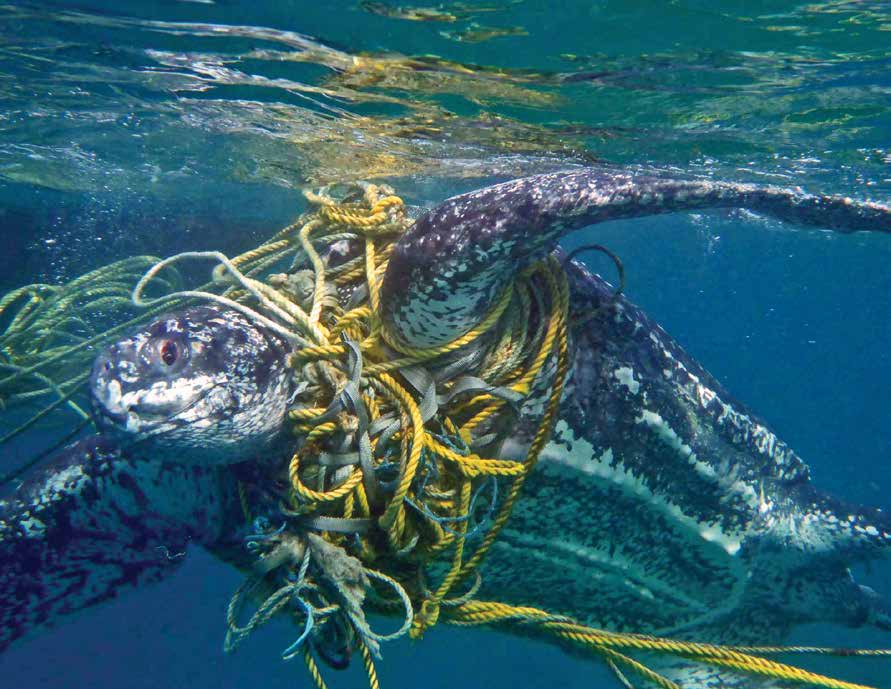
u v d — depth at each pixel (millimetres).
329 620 1096
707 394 1445
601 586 1461
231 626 1003
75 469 1273
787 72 2271
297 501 1032
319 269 1089
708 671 1683
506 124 2852
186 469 1218
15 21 2027
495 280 1006
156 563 1405
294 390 1062
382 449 1050
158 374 963
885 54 2131
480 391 1066
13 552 1287
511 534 1302
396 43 2082
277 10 1904
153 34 2092
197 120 2914
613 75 2303
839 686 1063
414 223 1035
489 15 1901
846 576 1757
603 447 1290
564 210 938
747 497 1497
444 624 1264
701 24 1957
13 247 2686
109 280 1733
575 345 1269
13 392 1785
